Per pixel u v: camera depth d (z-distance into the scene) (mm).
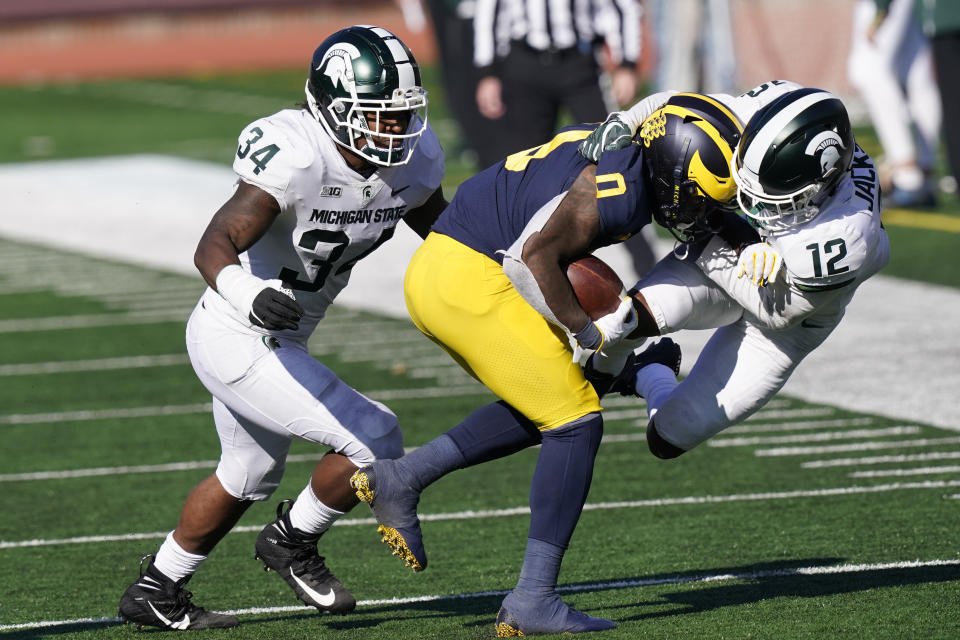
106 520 19734
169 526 19391
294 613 15578
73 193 54031
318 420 14383
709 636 13633
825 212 13812
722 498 19719
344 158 14250
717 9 61250
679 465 21594
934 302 32094
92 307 35656
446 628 14516
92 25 103062
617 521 18875
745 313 15039
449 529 18922
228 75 98000
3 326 33812
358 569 17344
